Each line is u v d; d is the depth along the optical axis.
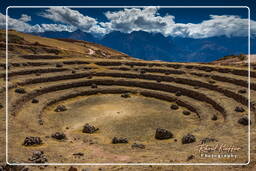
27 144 24.28
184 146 25.08
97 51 135.50
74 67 75.50
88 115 44.03
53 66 73.62
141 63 83.00
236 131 28.59
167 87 62.19
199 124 38.94
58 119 41.50
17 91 49.19
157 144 27.98
